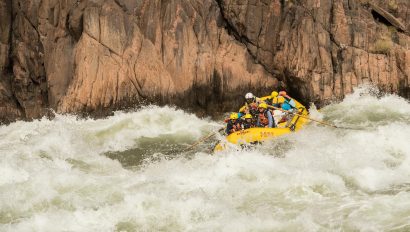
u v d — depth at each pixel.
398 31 52.00
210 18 50.16
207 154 36.41
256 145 36.22
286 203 27.00
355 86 48.12
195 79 48.84
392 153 33.75
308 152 34.03
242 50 50.25
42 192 28.06
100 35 47.50
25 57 49.69
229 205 27.05
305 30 48.34
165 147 40.28
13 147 38.88
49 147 38.72
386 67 48.38
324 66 47.97
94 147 40.28
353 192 27.97
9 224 25.50
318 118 43.81
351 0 49.62
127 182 29.92
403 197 26.55
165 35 48.72
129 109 47.50
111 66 47.06
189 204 26.95
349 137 36.84
